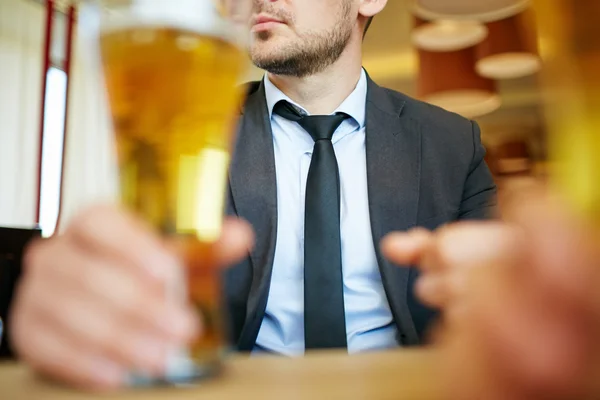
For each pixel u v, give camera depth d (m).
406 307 1.03
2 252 0.93
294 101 1.34
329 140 1.15
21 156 4.05
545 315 0.14
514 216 0.14
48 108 4.14
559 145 0.16
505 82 5.95
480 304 0.15
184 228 0.33
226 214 1.10
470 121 1.35
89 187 4.34
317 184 1.08
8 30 4.02
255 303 1.01
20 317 0.27
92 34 0.35
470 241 0.31
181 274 0.32
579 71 0.16
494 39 3.51
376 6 1.36
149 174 0.33
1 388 0.29
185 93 0.33
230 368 0.36
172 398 0.27
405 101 1.35
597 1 0.16
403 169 1.18
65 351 0.26
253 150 1.16
